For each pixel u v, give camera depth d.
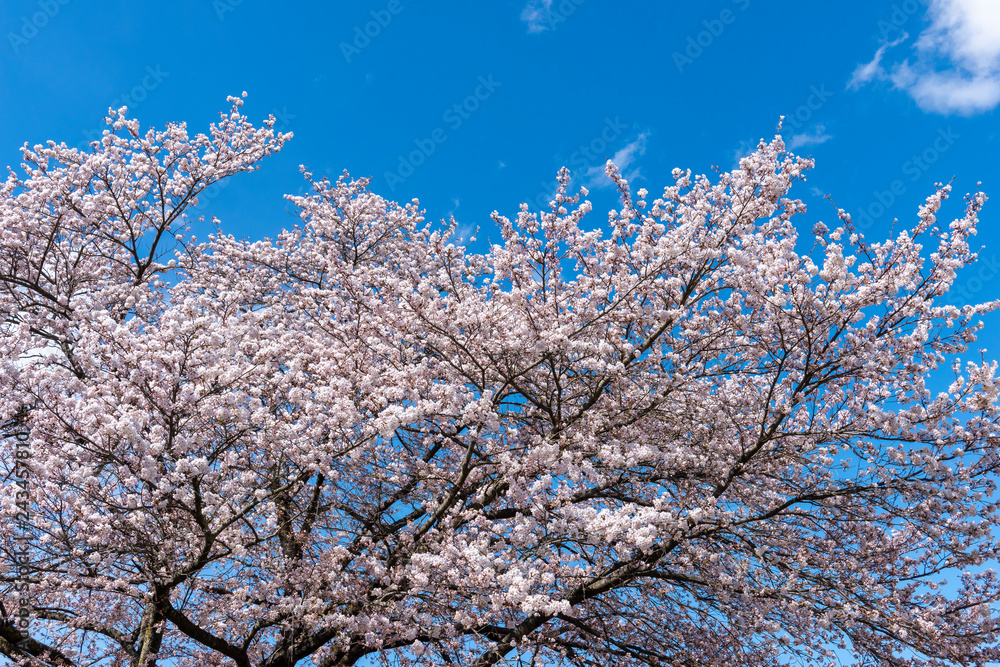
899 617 7.38
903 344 7.86
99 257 11.95
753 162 8.04
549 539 7.61
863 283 7.81
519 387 8.64
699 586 8.66
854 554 8.61
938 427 7.67
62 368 6.53
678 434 9.49
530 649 7.23
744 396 8.98
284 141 12.52
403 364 8.97
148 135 11.52
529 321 7.69
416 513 9.66
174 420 6.32
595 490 9.14
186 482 5.99
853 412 8.64
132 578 6.34
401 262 13.79
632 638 9.45
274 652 8.16
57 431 6.13
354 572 7.62
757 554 8.15
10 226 9.77
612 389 9.25
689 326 9.86
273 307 10.74
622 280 8.66
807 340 7.69
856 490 8.16
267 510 7.05
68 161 10.93
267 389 7.25
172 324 6.00
